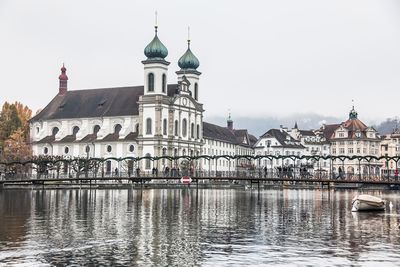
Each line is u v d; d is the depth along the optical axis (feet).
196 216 217.56
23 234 162.81
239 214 226.79
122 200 305.73
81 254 132.57
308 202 302.45
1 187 404.98
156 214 224.53
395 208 261.03
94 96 645.92
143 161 572.10
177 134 597.52
